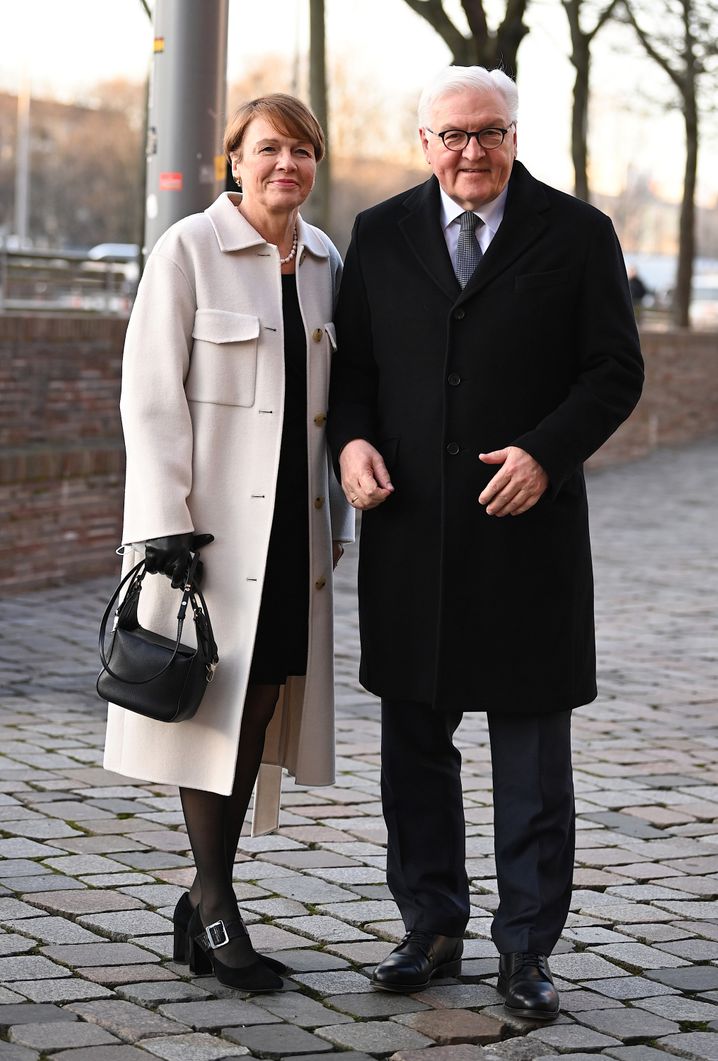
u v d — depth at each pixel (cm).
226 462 396
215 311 395
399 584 400
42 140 7125
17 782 597
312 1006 384
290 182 398
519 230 393
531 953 388
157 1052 348
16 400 1048
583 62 2222
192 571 387
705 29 2214
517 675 392
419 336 396
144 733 398
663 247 8206
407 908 409
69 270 1403
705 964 427
